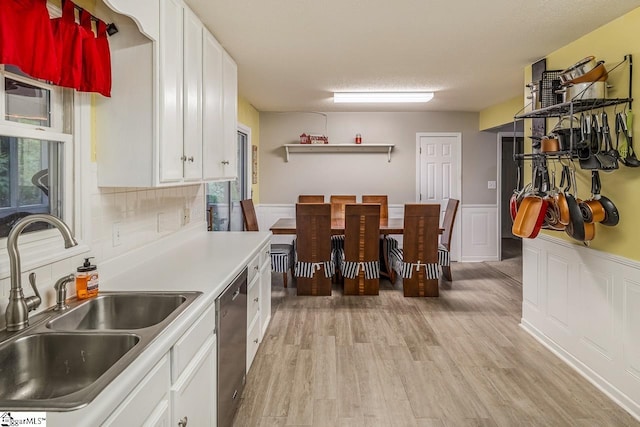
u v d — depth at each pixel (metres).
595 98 2.38
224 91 2.95
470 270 5.74
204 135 2.51
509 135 6.31
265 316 3.28
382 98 4.86
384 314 3.91
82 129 1.73
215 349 1.75
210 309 1.69
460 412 2.25
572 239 2.84
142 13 1.71
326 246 4.51
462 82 4.24
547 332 3.14
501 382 2.59
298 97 5.09
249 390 2.48
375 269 4.54
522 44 3.02
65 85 1.54
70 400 0.89
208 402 1.66
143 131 1.86
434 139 6.29
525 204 2.79
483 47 3.10
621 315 2.37
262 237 3.27
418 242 4.43
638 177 2.27
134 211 2.22
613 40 2.54
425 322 3.68
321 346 3.15
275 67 3.68
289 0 2.30
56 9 1.57
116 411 0.95
